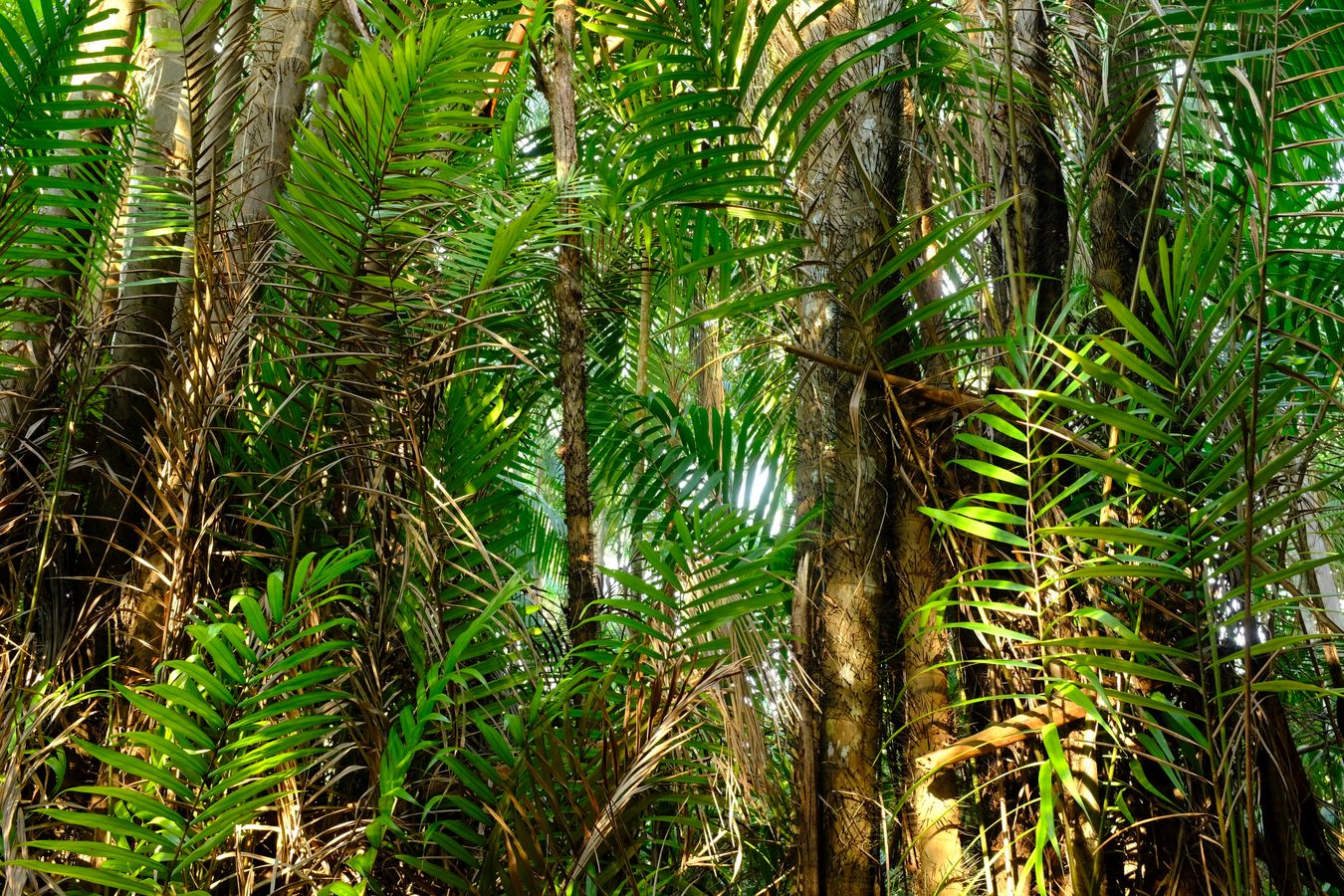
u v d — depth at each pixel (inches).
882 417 65.4
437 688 47.4
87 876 39.9
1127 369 60.6
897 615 64.6
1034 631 59.4
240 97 62.7
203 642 40.1
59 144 54.5
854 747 60.8
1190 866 52.7
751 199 57.8
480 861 51.5
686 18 55.5
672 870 56.9
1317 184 65.3
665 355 112.4
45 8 51.7
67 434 53.6
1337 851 57.7
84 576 53.1
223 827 41.5
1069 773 50.9
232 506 58.2
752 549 64.7
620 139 63.5
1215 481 47.0
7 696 48.5
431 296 59.3
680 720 52.3
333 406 61.0
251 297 57.4
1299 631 63.4
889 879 60.6
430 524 57.0
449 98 54.2
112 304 60.7
